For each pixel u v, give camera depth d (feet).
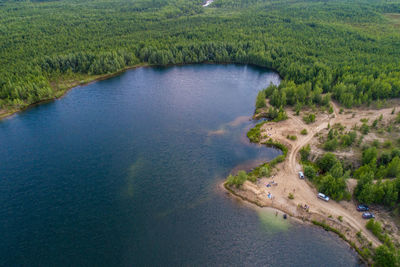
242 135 564.71
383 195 367.86
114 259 327.88
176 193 422.82
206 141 546.67
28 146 537.65
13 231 362.12
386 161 439.63
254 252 335.06
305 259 325.62
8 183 444.14
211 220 376.89
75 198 414.62
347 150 479.41
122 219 379.35
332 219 364.58
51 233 359.46
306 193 408.26
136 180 449.06
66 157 505.25
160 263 323.37
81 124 611.06
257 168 467.93
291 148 509.35
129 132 579.48
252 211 388.37
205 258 328.70
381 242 329.93
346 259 323.37
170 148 526.98
